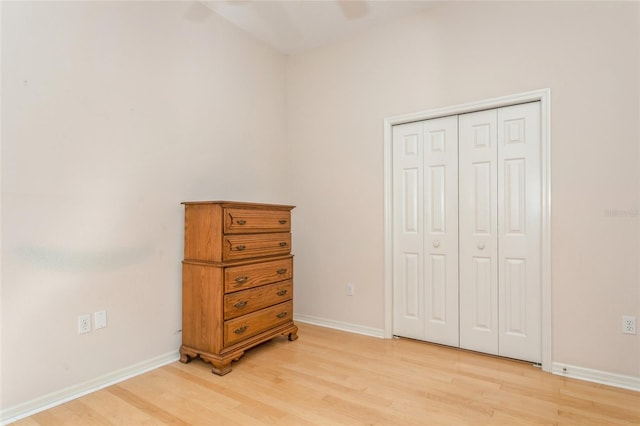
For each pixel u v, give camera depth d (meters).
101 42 2.20
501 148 2.61
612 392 2.07
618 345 2.17
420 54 2.92
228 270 2.41
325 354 2.68
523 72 2.48
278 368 2.43
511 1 2.53
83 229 2.12
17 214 1.86
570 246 2.31
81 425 1.77
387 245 3.06
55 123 2.00
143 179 2.43
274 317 2.82
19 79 1.86
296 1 2.79
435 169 2.89
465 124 2.76
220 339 2.35
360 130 3.23
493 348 2.63
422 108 2.90
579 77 2.29
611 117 2.20
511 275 2.56
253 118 3.35
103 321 2.20
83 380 2.10
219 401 1.99
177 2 2.67
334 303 3.37
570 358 2.30
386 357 2.62
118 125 2.29
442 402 1.97
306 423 1.77
